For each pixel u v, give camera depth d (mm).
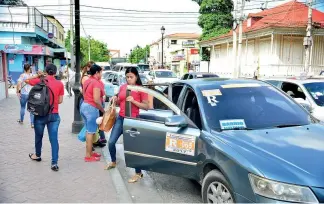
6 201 4262
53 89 5484
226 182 3469
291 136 3748
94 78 6035
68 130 8836
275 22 25750
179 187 5055
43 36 30750
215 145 3680
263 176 3053
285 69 24578
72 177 5211
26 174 5301
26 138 7738
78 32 8211
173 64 56812
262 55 27078
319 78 8227
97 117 6055
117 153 6914
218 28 38469
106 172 5477
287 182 2959
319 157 3242
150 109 5066
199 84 4762
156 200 4582
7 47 25609
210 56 39062
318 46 25781
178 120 4098
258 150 3404
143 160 4609
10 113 11688
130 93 5051
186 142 4113
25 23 26453
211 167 3848
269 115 4320
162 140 4367
